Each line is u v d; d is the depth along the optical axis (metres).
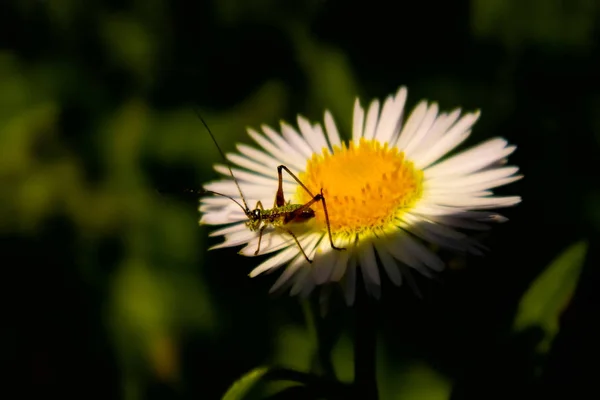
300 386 0.15
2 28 0.19
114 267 0.19
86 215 0.19
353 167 0.16
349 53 0.19
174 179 0.19
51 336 0.18
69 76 0.19
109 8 0.20
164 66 0.19
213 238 0.19
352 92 0.19
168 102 0.19
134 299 0.18
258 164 0.17
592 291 0.16
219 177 0.19
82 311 0.18
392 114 0.17
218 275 0.18
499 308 0.17
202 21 0.19
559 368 0.16
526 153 0.19
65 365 0.18
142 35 0.19
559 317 0.15
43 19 0.19
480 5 0.19
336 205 0.16
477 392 0.15
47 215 0.19
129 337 0.18
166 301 0.18
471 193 0.16
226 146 0.19
